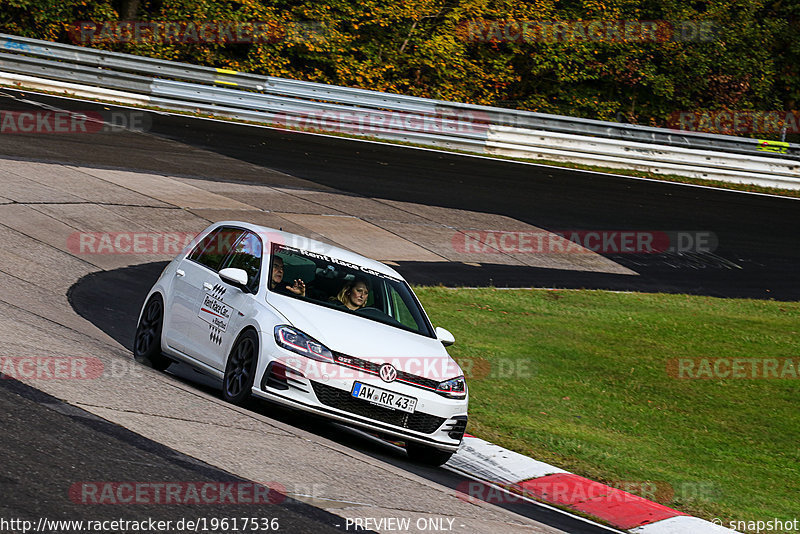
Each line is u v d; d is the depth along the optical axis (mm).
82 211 60500
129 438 21688
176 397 27406
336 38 136000
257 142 95312
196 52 137000
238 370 29109
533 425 37281
